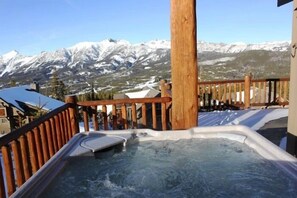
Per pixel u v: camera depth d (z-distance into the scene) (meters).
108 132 3.63
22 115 16.00
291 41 3.61
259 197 2.35
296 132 3.47
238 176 2.76
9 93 17.56
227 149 3.33
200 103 7.65
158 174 2.93
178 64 3.80
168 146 3.52
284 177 2.47
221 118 6.22
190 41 3.73
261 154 2.88
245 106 7.36
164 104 4.44
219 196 2.44
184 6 3.66
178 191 2.58
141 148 3.53
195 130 3.62
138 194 2.55
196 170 2.96
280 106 7.67
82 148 3.13
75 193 2.58
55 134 3.71
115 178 2.88
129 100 4.43
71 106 4.29
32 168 3.06
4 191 2.43
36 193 2.25
